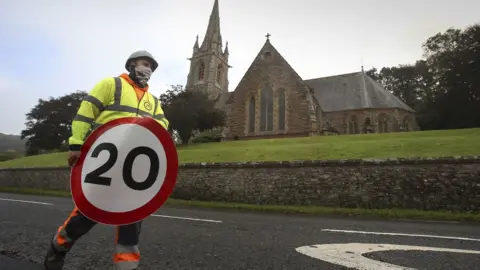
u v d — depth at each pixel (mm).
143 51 2504
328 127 36531
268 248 3783
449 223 7426
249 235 4758
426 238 4762
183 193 14438
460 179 9914
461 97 37094
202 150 19172
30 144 56656
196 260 3164
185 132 30844
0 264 2934
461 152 11773
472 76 36219
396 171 10773
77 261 3059
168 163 2152
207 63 62250
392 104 37688
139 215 1990
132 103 2324
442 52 41000
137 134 2080
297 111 33062
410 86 53688
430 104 41812
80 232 2227
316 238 4582
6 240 4031
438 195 10031
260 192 12633
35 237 4227
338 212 9414
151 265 2957
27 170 21547
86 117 2109
